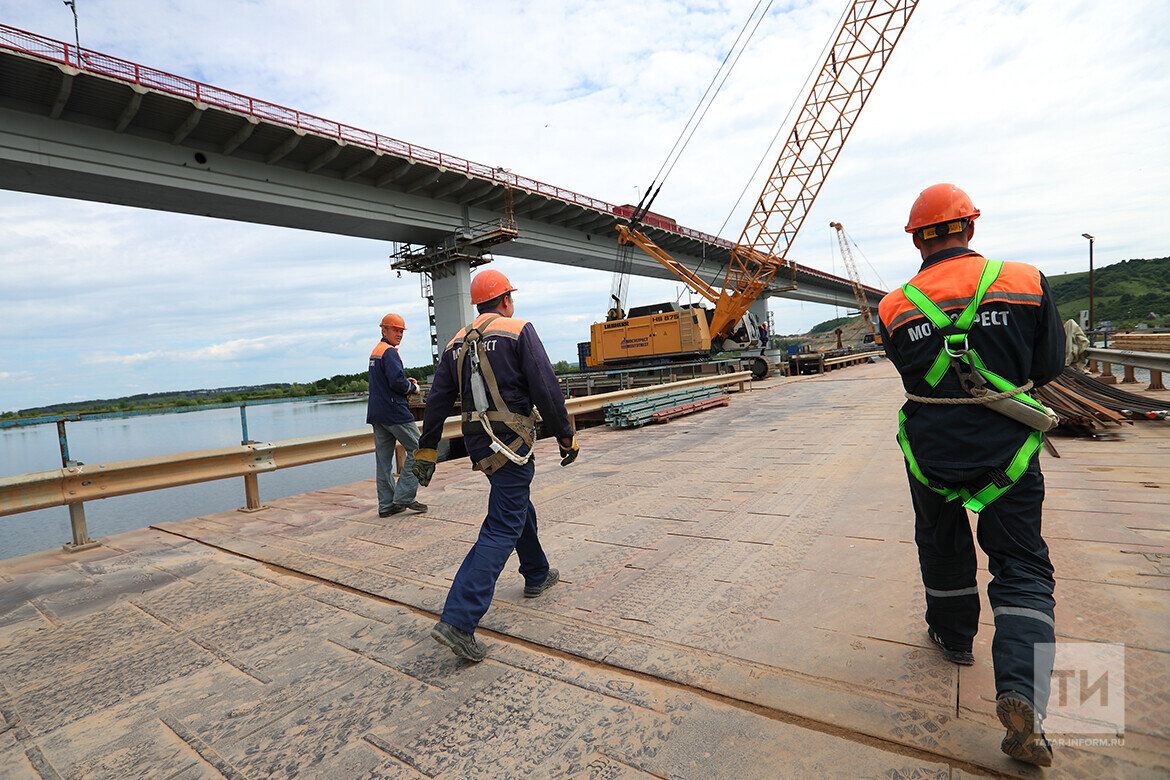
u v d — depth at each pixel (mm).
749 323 33594
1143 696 2240
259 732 2463
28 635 3568
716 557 4168
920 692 2375
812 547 4215
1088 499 4801
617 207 39969
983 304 2109
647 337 27641
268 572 4523
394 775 2135
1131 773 1870
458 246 32000
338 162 26016
